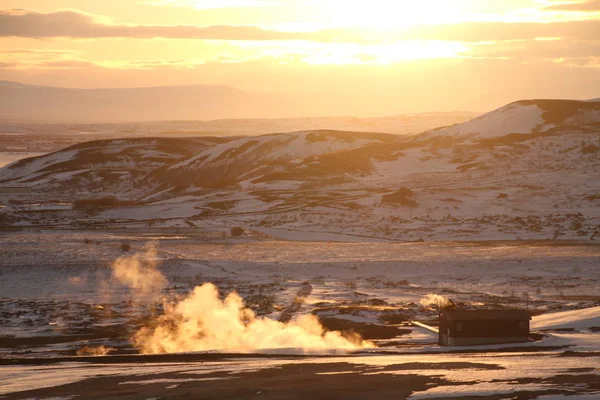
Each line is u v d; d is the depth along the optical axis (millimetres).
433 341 79500
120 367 57562
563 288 125688
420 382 46969
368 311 99750
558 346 69125
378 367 53688
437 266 148125
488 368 51875
